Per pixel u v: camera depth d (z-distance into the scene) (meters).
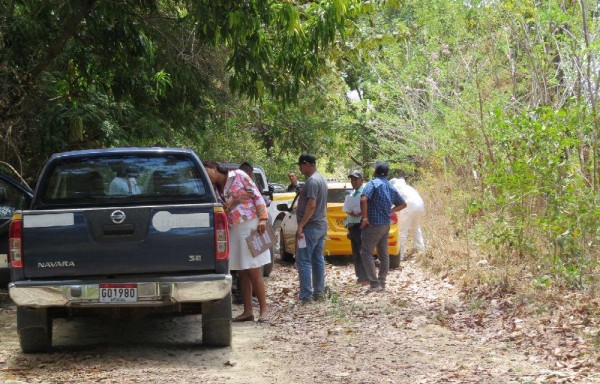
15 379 6.92
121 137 16.12
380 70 22.81
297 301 11.62
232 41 12.07
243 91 12.93
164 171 8.23
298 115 30.44
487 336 8.84
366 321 9.96
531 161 11.45
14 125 15.11
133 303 7.48
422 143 20.94
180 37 15.47
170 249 7.54
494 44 16.66
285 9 11.72
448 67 18.77
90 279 7.52
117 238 7.50
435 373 7.22
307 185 11.34
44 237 7.48
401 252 16.02
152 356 7.95
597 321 8.88
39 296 7.44
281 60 13.00
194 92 17.61
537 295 10.30
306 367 7.51
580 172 12.39
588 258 10.77
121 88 15.59
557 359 7.62
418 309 10.71
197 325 9.76
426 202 18.64
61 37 13.45
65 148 15.59
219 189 10.07
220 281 7.54
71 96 15.41
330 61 15.97
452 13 17.42
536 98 15.30
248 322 10.07
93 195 8.13
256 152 32.59
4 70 13.55
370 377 7.09
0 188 10.84
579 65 13.52
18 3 13.51
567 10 14.27
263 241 9.91
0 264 10.55
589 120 11.70
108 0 13.02
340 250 16.00
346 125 30.81
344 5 12.17
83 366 7.44
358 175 13.39
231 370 7.37
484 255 13.34
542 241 12.27
